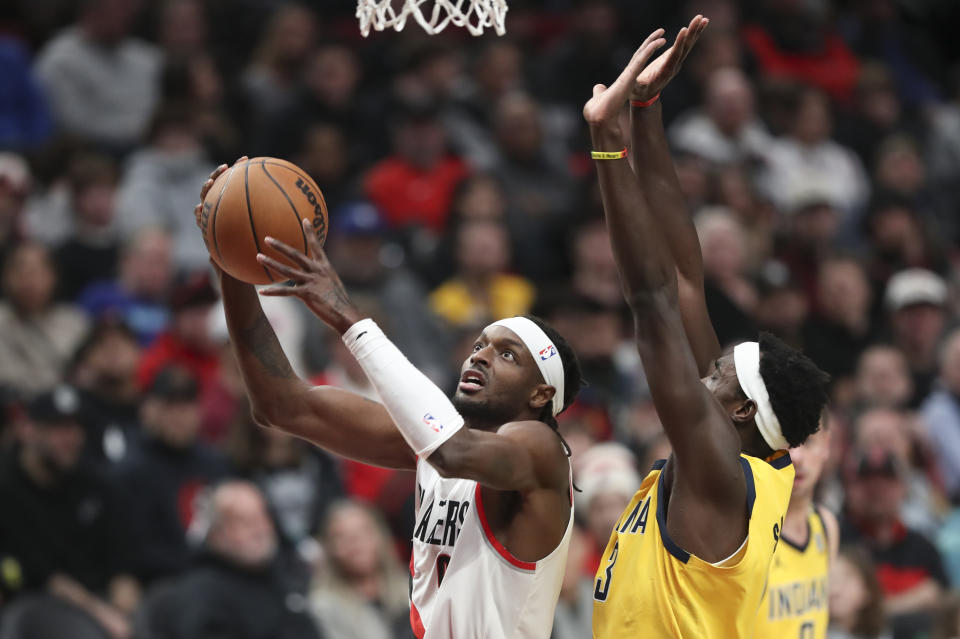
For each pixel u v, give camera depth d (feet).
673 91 91.45
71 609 49.90
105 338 57.31
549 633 29.25
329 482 58.29
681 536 26.35
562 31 99.35
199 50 85.15
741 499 26.22
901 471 60.08
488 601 28.25
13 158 69.26
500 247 72.18
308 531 56.29
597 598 28.04
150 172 71.77
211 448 57.26
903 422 65.31
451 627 28.43
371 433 30.76
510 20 98.78
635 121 29.99
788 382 27.58
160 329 64.90
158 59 81.35
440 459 25.82
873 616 49.19
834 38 104.42
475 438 26.35
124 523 53.16
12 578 50.96
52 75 78.02
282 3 94.02
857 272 77.61
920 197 95.35
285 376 30.81
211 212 28.04
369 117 83.71
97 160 69.82
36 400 53.06
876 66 102.63
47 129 77.71
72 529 52.42
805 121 91.91
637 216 26.11
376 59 90.43
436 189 78.95
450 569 28.58
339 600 51.08
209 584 49.57
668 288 26.27
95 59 78.69
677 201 30.22
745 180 81.41
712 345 30.42
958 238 98.22
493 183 77.97
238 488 51.11
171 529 54.08
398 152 80.02
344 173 80.69
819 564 36.17
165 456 55.26
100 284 66.85
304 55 84.84
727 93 87.40
